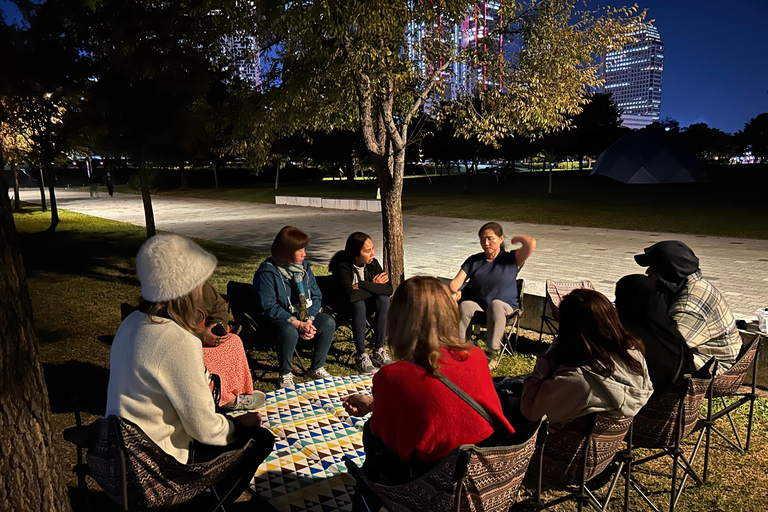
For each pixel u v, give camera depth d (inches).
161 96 307.0
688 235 623.5
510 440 87.6
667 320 118.2
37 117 290.8
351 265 217.5
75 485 132.6
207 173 2138.3
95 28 264.4
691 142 2935.5
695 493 131.3
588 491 108.7
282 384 191.2
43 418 82.1
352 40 255.9
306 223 810.2
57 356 229.1
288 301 196.1
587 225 726.5
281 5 209.3
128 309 166.6
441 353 82.8
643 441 121.3
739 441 151.6
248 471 102.3
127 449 82.5
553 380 100.9
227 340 157.2
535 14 280.1
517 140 1589.6
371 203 1023.0
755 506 126.0
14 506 77.4
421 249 540.4
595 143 1752.0
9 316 76.1
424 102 297.1
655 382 114.3
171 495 90.0
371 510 94.9
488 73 289.0
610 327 99.2
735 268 421.7
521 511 95.8
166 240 93.6
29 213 978.1
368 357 211.5
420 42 272.2
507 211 901.2
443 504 76.5
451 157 1445.6
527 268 429.1
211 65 293.9
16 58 252.2
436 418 80.3
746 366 133.8
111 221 856.3
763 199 1067.3
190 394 89.8
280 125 296.2
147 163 344.8
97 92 298.7
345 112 337.7
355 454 145.2
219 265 450.3
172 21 268.4
